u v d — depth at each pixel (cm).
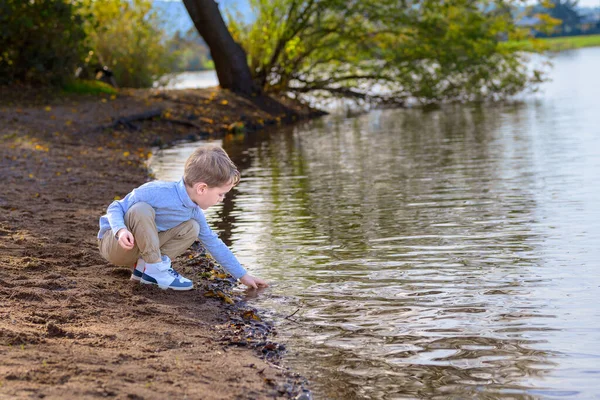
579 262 484
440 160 1012
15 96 1648
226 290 461
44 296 398
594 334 362
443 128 1459
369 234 596
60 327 344
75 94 1764
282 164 1071
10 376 274
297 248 561
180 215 438
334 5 2077
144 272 443
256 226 646
